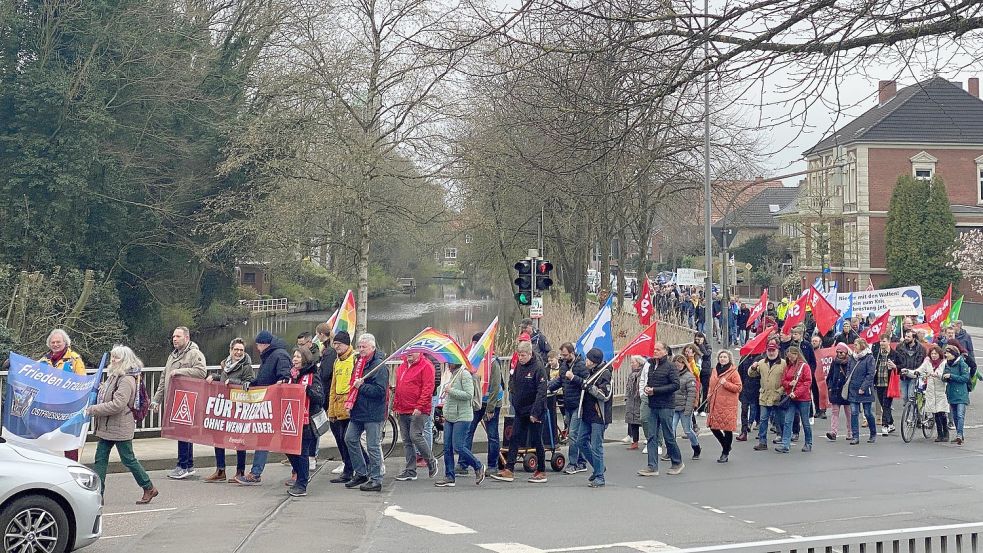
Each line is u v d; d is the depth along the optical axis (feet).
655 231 176.76
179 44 128.57
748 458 51.96
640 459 51.47
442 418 50.88
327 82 94.32
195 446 49.90
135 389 36.22
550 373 50.42
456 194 102.01
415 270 304.91
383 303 270.87
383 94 94.32
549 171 29.22
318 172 96.48
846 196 213.25
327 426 40.14
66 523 27.37
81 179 114.21
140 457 46.11
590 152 27.66
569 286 145.48
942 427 58.08
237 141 107.14
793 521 34.88
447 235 115.03
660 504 38.34
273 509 35.96
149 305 134.72
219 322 183.52
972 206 205.05
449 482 42.45
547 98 26.27
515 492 41.09
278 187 102.42
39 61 114.42
